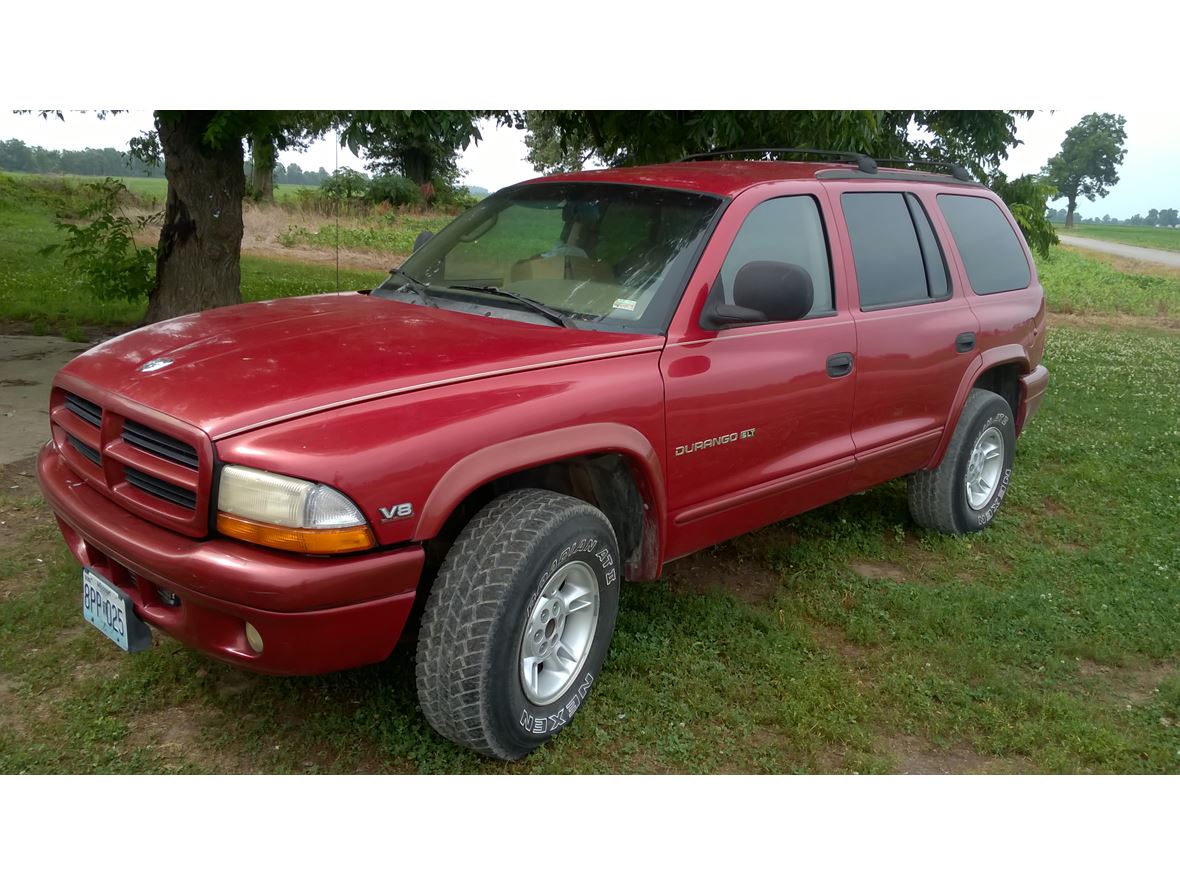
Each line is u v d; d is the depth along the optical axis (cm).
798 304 325
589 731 309
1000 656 386
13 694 306
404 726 301
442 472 255
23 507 455
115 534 261
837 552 482
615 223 373
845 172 437
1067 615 431
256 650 249
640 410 313
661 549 337
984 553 510
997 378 557
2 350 813
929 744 323
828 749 314
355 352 290
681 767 296
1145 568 487
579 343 314
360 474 240
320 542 236
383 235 2466
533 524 275
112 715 299
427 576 310
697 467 343
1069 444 736
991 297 515
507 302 355
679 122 763
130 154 1020
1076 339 1588
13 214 2325
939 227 486
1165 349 1517
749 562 466
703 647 368
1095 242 6544
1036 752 319
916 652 384
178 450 253
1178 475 661
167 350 298
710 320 343
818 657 371
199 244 878
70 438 306
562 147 900
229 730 297
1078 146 9906
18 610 352
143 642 277
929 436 473
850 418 418
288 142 876
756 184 381
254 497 237
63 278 1256
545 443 280
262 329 318
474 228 408
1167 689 366
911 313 447
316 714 307
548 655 295
